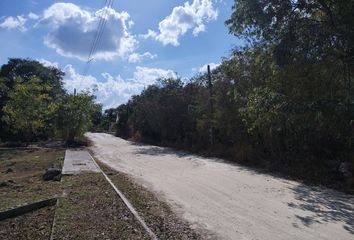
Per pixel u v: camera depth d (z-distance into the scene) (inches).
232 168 652.7
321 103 422.3
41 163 774.5
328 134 572.1
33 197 411.5
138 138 1588.3
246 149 738.2
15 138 1689.2
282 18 453.1
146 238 272.2
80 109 1409.9
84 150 1088.2
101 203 374.3
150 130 1513.3
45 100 1489.9
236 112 774.5
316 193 439.2
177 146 1145.4
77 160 781.9
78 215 328.5
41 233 293.1
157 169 655.1
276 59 441.7
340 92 430.6
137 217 326.0
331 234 288.7
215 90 861.8
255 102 506.3
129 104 1990.7
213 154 868.0
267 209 362.6
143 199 410.6
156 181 527.2
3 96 1768.0
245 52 674.2
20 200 397.4
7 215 339.3
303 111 432.8
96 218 320.2
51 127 1422.2
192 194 434.3
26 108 1323.8
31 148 1192.2
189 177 555.5
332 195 429.4
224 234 289.3
